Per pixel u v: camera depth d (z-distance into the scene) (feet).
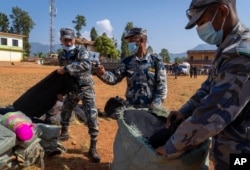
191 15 7.30
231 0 6.87
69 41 14.97
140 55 13.51
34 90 14.38
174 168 8.29
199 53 261.85
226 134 7.07
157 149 8.03
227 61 6.68
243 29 6.95
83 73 15.02
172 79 101.96
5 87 45.44
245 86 6.43
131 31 13.35
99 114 24.39
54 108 17.47
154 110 11.59
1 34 182.80
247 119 6.82
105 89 48.73
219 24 7.00
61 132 17.57
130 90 13.62
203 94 9.14
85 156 15.65
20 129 11.69
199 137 6.85
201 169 8.86
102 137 19.08
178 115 9.28
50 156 14.92
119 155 9.81
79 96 15.25
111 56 212.84
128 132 9.48
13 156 11.75
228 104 6.52
